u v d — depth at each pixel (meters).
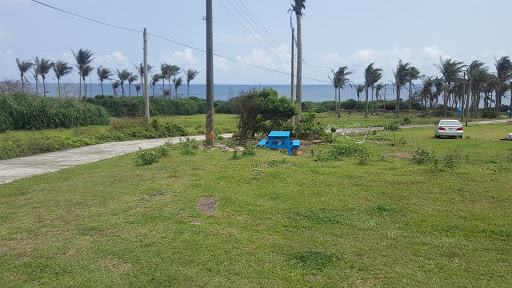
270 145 15.07
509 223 5.41
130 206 6.89
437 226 5.40
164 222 5.89
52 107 28.98
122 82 88.69
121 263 4.41
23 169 11.69
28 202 7.38
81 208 6.86
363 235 5.13
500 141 19.94
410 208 6.30
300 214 6.12
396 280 3.84
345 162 11.20
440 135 22.66
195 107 67.88
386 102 85.88
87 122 31.25
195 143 16.84
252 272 4.09
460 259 4.30
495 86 69.44
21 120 27.16
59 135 22.19
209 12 15.50
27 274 4.16
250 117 19.77
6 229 5.73
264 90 20.02
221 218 6.02
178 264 4.34
